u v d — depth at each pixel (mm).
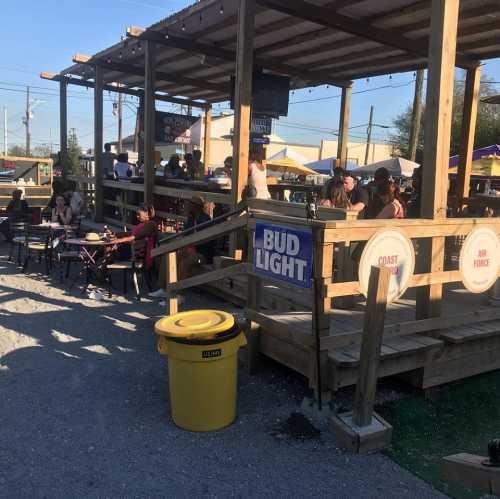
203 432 3576
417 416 3875
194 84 11242
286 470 3141
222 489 2947
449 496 2936
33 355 4914
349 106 10250
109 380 4414
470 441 3598
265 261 4062
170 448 3375
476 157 16922
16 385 4273
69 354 4969
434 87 3916
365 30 6555
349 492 2943
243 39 6027
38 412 3824
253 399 4098
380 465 3219
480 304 4922
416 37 7062
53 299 6848
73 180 13383
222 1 6391
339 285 3596
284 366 4727
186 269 7180
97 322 5934
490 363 4539
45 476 3045
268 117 8781
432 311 4133
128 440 3465
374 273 3232
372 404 3418
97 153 11477
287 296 5012
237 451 3344
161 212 9211
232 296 6602
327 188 7008
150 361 4836
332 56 8609
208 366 3492
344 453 3334
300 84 10477
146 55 8836
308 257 3594
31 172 13336
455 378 4324
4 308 6367
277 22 7113
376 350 3320
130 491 2918
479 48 7297
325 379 3748
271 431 3607
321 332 3652
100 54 10398
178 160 11547
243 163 6344
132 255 7043
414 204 7031
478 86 7898
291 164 23516
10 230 11211
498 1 5797
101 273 7668
